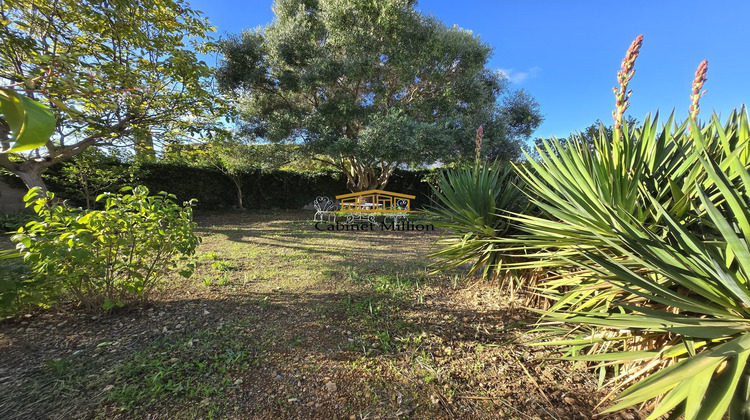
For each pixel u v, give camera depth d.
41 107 0.42
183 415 1.42
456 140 7.68
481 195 2.80
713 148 1.71
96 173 7.38
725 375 0.82
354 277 3.50
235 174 10.78
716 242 1.14
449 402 1.54
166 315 2.43
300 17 8.19
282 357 1.90
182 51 3.81
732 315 1.00
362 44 7.56
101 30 3.61
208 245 5.41
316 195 12.76
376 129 7.19
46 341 2.00
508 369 1.81
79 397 1.51
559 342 1.46
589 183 1.78
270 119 8.46
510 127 10.19
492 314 2.53
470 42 8.44
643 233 1.33
